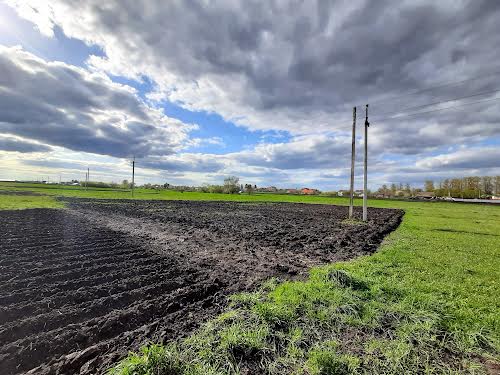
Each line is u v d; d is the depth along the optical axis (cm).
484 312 566
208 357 379
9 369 369
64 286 680
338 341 439
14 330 460
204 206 3853
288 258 1022
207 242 1279
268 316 489
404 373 367
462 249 1202
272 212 3200
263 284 711
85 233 1414
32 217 1997
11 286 666
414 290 667
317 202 6147
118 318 504
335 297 584
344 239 1430
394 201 7500
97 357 387
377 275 798
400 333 462
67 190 7425
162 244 1209
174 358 359
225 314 512
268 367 372
